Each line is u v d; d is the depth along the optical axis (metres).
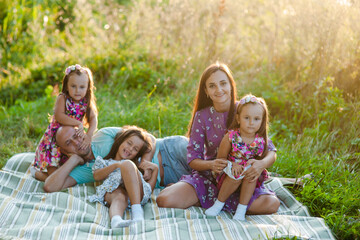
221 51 6.66
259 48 6.73
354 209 3.33
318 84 5.18
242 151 3.10
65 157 3.80
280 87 5.65
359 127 4.64
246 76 6.14
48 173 3.73
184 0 6.88
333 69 5.29
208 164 3.22
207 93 3.31
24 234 2.71
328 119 4.88
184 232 2.80
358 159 4.23
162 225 2.88
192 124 3.46
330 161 4.20
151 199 3.44
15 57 7.00
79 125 3.65
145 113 5.34
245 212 3.16
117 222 2.92
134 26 7.28
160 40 7.04
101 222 3.02
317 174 3.81
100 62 6.81
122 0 7.61
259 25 6.98
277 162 4.17
